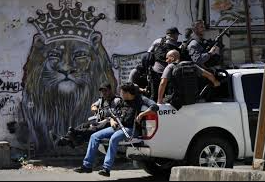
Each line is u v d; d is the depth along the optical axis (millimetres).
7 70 14516
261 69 11281
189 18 15289
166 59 10992
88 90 14867
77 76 14844
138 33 15062
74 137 10883
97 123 10969
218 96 11023
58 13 14758
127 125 10445
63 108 14781
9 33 14555
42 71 14688
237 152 10797
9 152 13492
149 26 15109
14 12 14570
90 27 14883
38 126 14648
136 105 10445
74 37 14828
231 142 10781
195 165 10391
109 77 14938
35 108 14648
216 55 11375
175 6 15227
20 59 14594
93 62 14898
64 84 14789
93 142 10484
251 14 15383
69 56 14805
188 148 10438
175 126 10281
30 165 13617
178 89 10289
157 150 10180
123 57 15000
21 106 14562
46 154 14633
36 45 14656
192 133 10391
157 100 10867
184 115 10359
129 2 15031
